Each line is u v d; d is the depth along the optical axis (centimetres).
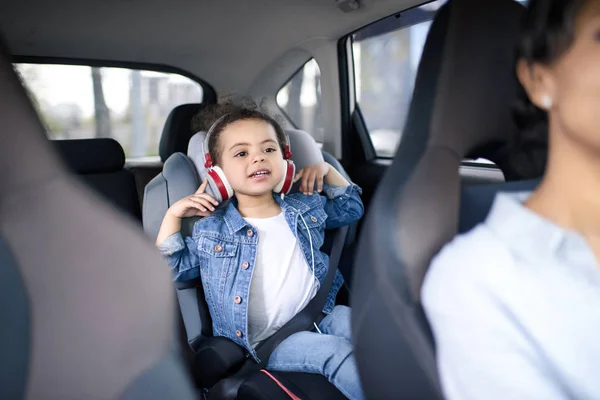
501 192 62
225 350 116
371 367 60
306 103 227
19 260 49
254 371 115
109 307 52
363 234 61
